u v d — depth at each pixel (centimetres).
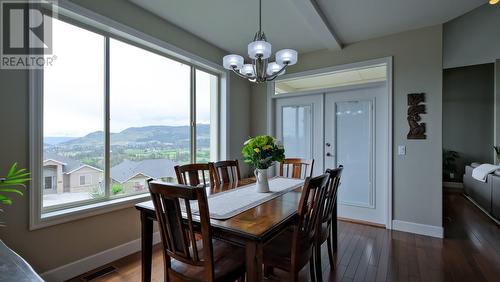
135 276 208
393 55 316
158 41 277
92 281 201
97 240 223
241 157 413
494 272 212
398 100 312
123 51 260
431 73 294
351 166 356
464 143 578
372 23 289
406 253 248
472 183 431
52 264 195
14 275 75
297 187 228
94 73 235
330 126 371
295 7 243
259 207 164
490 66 557
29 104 184
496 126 513
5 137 174
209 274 124
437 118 291
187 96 334
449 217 361
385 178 326
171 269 140
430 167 295
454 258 237
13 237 176
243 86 420
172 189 124
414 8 257
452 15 272
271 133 414
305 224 157
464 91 579
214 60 361
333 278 205
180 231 130
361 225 332
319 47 361
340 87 357
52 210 203
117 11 238
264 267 209
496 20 424
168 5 255
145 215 166
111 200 243
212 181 245
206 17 279
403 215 310
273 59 404
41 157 191
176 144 318
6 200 122
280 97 409
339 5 252
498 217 330
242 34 323
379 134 336
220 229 131
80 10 208
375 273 212
